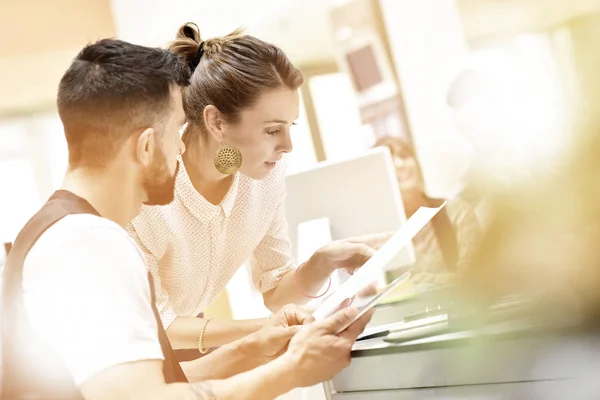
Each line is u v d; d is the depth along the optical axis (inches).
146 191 53.5
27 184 297.1
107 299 45.7
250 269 90.6
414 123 231.8
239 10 240.8
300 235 94.1
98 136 50.8
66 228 47.3
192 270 81.1
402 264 58.0
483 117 91.7
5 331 47.7
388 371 50.4
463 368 45.1
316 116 278.4
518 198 48.7
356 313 51.5
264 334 61.5
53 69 265.0
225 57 74.0
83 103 50.8
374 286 52.7
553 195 46.9
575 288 41.7
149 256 77.4
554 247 44.6
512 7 198.5
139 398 44.9
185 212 78.5
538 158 49.9
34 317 46.4
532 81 84.9
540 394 41.3
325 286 84.1
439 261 56.7
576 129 50.6
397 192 94.0
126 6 248.2
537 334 41.2
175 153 54.4
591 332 39.7
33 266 47.0
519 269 46.1
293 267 88.2
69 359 45.3
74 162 51.6
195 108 75.5
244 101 72.8
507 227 47.9
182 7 235.9
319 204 95.5
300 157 281.0
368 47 247.1
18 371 46.9
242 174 81.2
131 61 51.7
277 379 50.1
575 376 40.0
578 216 45.1
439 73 227.3
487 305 47.3
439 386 46.8
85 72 51.4
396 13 233.1
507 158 63.4
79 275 45.9
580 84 61.7
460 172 217.3
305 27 257.8
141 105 51.3
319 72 274.1
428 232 58.2
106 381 44.8
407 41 232.5
